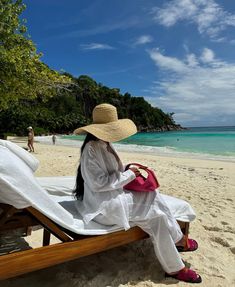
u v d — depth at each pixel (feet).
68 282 10.07
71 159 46.65
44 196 8.89
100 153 10.30
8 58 27.25
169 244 10.30
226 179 33.32
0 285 9.82
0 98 30.71
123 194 10.24
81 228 9.61
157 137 196.75
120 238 10.09
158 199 10.48
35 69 31.55
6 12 28.60
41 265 8.69
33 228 13.93
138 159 56.13
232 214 18.44
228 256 12.66
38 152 64.64
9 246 12.15
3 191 8.20
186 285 10.23
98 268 11.10
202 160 58.65
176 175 34.40
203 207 19.83
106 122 10.76
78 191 11.19
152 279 10.50
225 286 10.34
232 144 116.26
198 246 13.34
